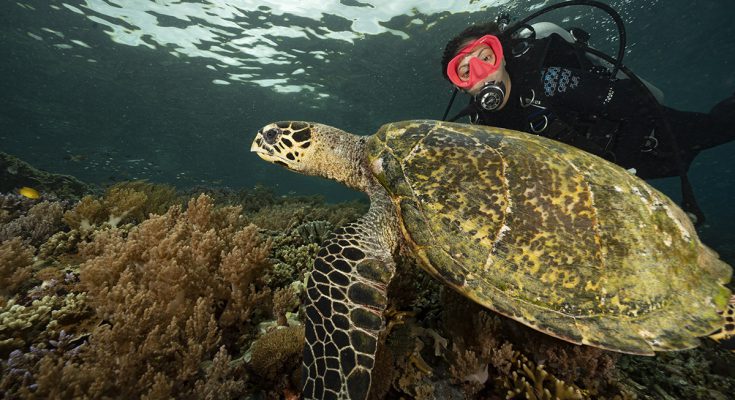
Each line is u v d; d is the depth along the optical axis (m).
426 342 0.76
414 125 0.83
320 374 0.60
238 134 8.13
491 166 0.71
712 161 13.25
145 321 0.66
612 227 0.66
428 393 0.66
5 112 6.77
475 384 0.68
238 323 0.76
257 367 0.65
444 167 0.73
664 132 1.05
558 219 0.66
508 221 0.67
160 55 4.99
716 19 4.37
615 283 0.64
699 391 0.75
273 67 5.40
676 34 4.70
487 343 0.71
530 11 4.00
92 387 0.55
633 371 0.79
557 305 0.63
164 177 10.49
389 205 0.80
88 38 4.59
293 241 1.20
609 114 1.00
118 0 3.90
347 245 0.74
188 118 7.11
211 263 0.86
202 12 4.10
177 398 0.59
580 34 1.10
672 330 0.62
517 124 1.05
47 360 0.55
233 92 6.19
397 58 4.91
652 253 0.66
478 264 0.66
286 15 4.16
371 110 6.97
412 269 0.90
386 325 0.75
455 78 1.08
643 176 1.15
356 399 0.58
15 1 3.95
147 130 7.59
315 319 0.64
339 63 5.17
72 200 1.95
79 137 7.90
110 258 0.77
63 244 0.97
